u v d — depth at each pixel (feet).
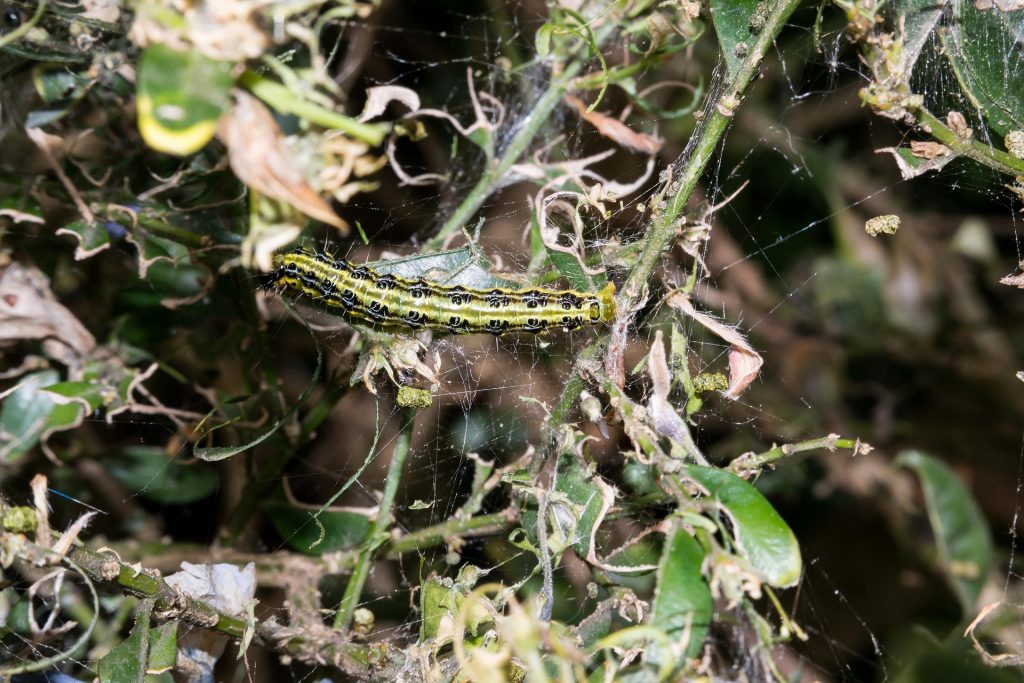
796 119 1.11
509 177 1.00
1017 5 0.91
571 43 0.99
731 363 0.92
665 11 0.97
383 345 0.92
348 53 1.07
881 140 1.11
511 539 0.91
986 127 0.92
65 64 0.93
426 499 1.03
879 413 1.13
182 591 0.89
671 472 0.84
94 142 0.96
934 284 1.14
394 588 1.03
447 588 0.90
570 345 1.01
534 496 0.91
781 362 1.13
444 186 1.08
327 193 0.83
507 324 0.93
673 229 0.90
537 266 0.95
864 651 1.06
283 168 0.81
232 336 1.00
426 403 0.92
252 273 0.98
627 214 1.00
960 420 1.13
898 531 1.08
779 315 1.13
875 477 1.10
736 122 1.10
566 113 1.06
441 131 1.09
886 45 0.88
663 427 0.87
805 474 1.09
